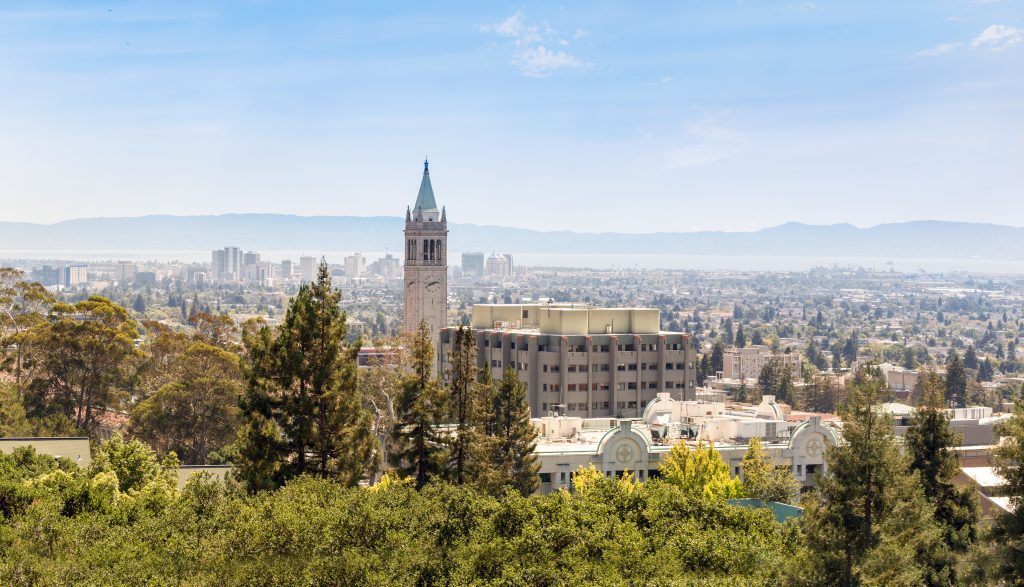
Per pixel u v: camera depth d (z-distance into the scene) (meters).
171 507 96.62
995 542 93.19
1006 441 93.62
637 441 147.12
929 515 92.19
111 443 111.56
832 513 89.25
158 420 183.00
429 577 86.38
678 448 134.00
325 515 89.94
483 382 128.50
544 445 152.88
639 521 101.56
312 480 101.38
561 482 144.75
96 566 81.56
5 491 94.56
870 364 141.50
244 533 86.56
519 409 129.62
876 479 88.38
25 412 178.75
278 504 91.81
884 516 89.25
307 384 110.75
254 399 110.19
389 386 192.38
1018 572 88.88
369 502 94.88
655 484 112.25
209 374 190.25
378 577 82.69
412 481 111.50
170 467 117.00
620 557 87.94
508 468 127.06
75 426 185.88
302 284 113.12
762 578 88.38
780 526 103.25
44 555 84.38
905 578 87.56
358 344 113.38
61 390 198.00
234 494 102.62
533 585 84.44
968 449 167.88
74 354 195.75
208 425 187.00
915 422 113.38
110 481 100.62
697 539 92.69
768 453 152.25
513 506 95.75
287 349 109.62
